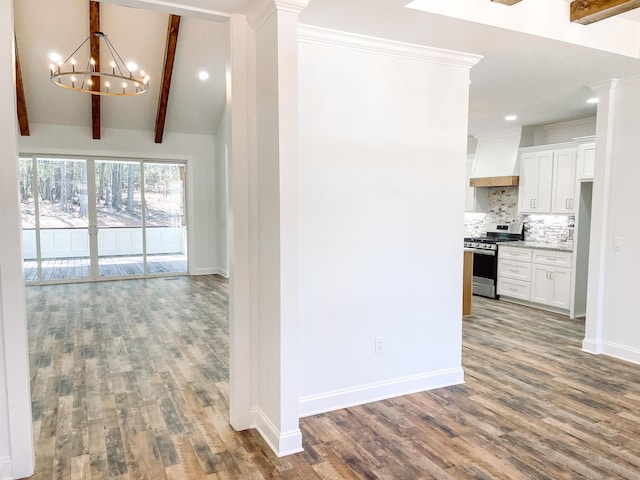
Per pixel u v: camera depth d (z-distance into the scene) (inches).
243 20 104.3
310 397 119.6
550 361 161.9
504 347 177.2
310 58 113.0
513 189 280.8
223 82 296.2
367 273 125.3
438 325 138.1
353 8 100.0
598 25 127.3
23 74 256.8
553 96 183.5
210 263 354.3
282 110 94.2
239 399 110.8
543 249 234.7
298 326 110.1
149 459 98.7
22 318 88.5
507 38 118.6
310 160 114.8
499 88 169.9
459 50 128.4
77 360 160.4
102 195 321.1
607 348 168.2
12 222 86.4
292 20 93.9
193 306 244.4
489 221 298.8
